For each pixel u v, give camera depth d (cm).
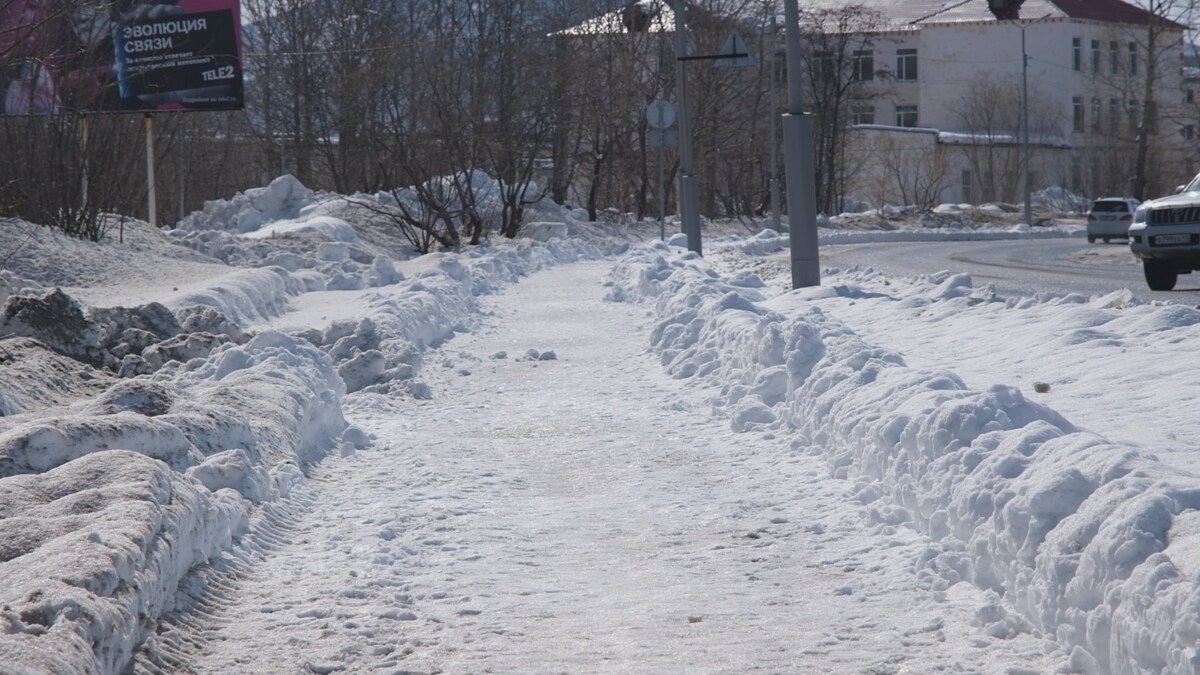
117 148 2623
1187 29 6675
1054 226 6200
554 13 5256
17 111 2395
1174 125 8275
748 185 6091
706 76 5350
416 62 4722
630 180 5338
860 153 7650
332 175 5081
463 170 3422
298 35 5344
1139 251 2022
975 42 8125
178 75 2941
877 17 7431
